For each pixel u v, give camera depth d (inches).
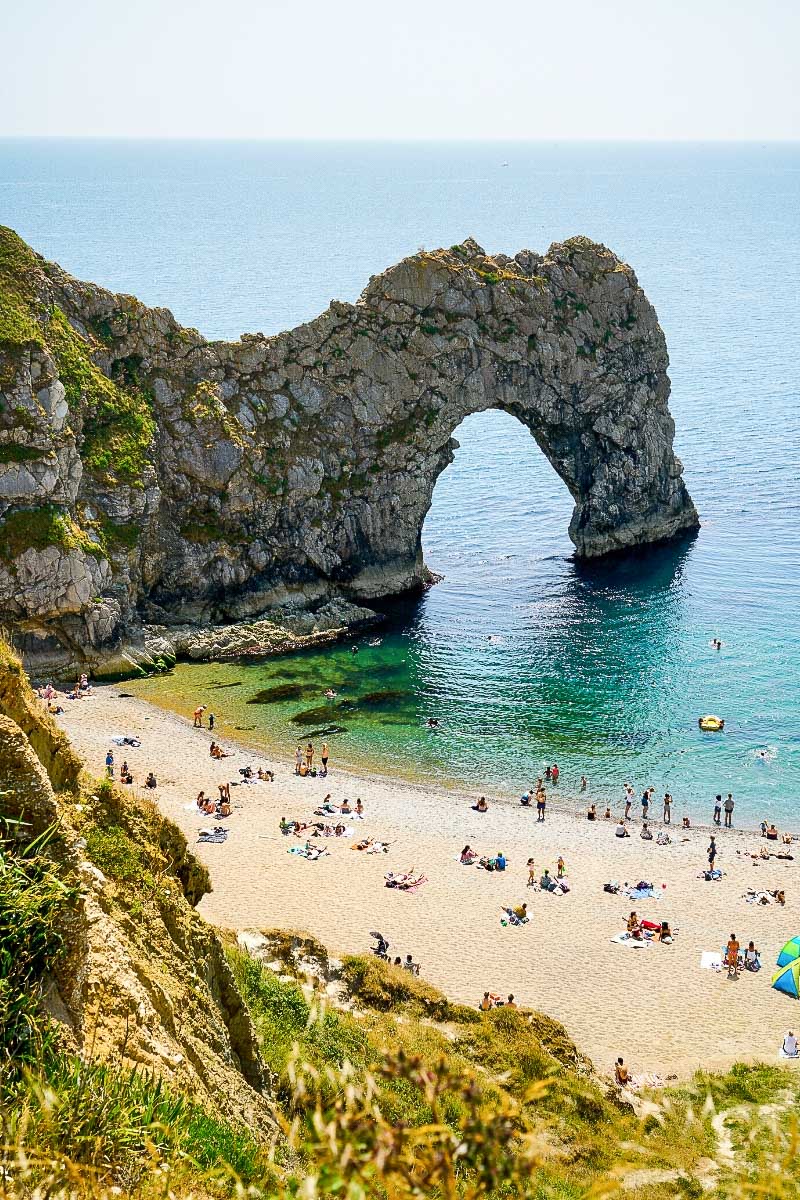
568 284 4635.8
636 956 2257.6
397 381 4306.1
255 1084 935.7
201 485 3961.6
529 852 2687.0
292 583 4111.7
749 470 5890.8
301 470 4111.7
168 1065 653.3
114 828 922.1
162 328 4050.2
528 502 5615.2
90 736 3129.9
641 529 4817.9
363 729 3326.8
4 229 3912.4
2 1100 507.2
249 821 2738.7
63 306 3912.4
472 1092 318.3
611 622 4092.0
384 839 2704.2
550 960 2230.6
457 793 2989.7
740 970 2223.2
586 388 4643.2
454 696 3540.8
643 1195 1206.3
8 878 598.2
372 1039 1425.9
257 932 1748.3
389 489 4303.6
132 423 3868.1
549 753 3218.5
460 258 4525.1
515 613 4183.1
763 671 3700.8
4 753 647.8
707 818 2893.7
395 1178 318.0
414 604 4264.3
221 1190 530.6
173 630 3791.8
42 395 3555.6
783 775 3100.4
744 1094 1737.2
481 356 4461.1
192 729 3248.0
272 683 3587.6
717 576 4503.0
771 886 2561.5
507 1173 311.4
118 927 778.2
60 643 3479.3
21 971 585.9
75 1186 452.1
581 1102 1486.2
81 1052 562.6
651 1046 1957.4
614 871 2613.2
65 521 3513.8
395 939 2265.0
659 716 3425.2
